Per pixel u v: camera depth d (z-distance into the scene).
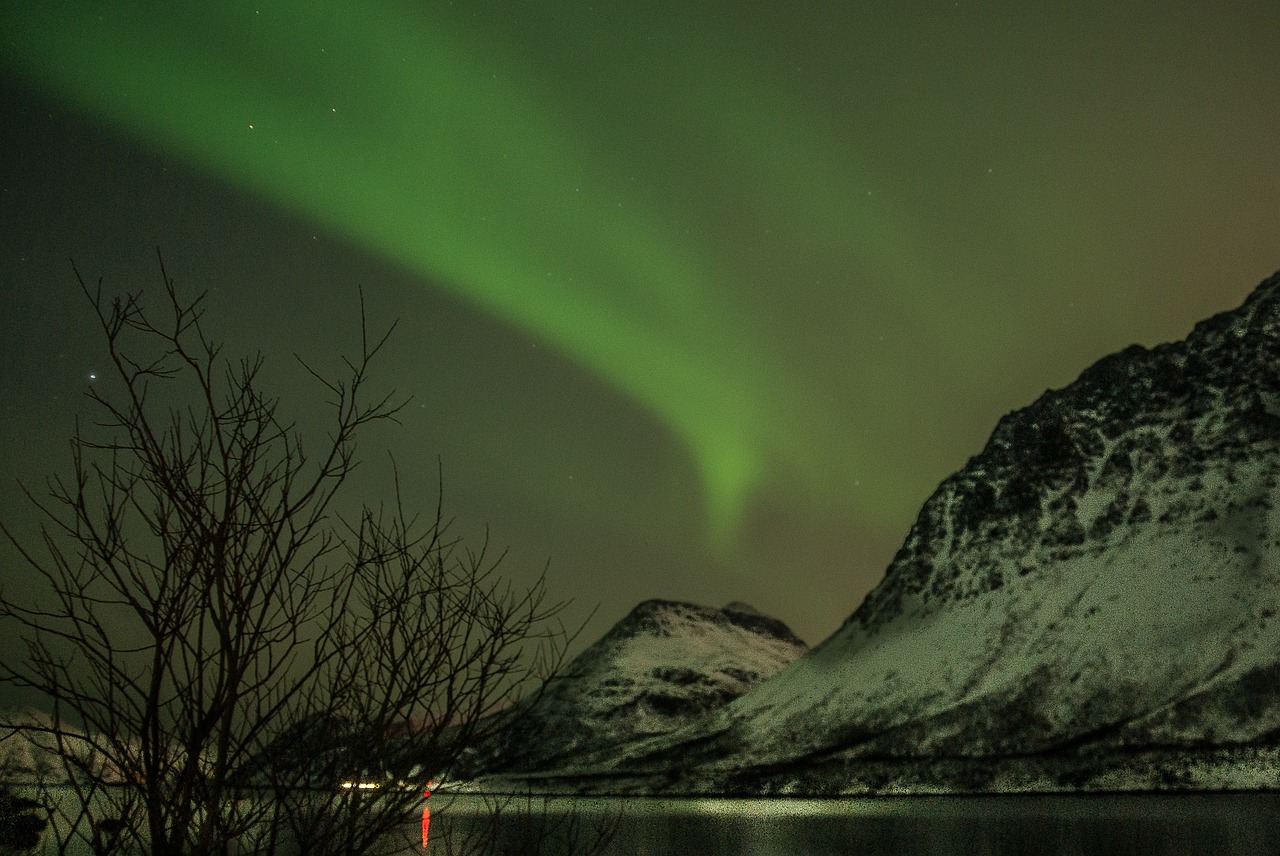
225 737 4.29
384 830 4.47
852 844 50.72
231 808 4.25
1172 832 48.03
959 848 46.12
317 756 4.55
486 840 4.93
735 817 80.06
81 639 4.30
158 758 4.22
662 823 73.69
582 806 103.62
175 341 4.90
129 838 4.11
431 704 4.87
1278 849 37.94
